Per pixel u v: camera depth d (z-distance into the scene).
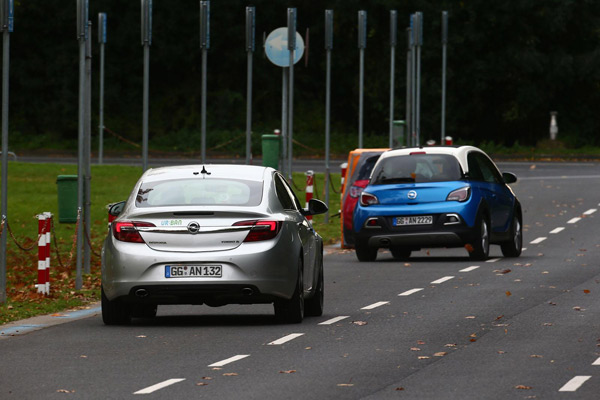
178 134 153.50
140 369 25.61
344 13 157.25
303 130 161.12
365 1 156.25
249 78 72.69
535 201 83.44
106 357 27.44
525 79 157.00
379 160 52.28
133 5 158.25
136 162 126.69
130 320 34.22
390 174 51.53
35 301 40.28
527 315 33.81
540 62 153.50
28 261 55.16
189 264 31.97
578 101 163.50
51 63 157.88
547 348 27.78
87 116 47.53
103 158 137.75
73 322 34.66
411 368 25.41
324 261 52.97
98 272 50.50
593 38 159.62
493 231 51.81
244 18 162.50
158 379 24.30
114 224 32.78
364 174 58.97
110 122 159.00
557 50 157.38
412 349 28.03
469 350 27.78
